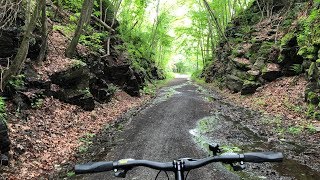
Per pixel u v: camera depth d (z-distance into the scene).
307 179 6.59
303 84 16.56
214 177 6.76
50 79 12.72
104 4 24.97
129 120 13.57
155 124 12.70
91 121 12.55
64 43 16.38
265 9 28.91
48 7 18.59
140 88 25.05
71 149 9.02
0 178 6.57
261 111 15.02
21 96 10.73
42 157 8.09
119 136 10.69
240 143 9.62
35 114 10.64
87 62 16.33
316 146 8.98
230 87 23.70
